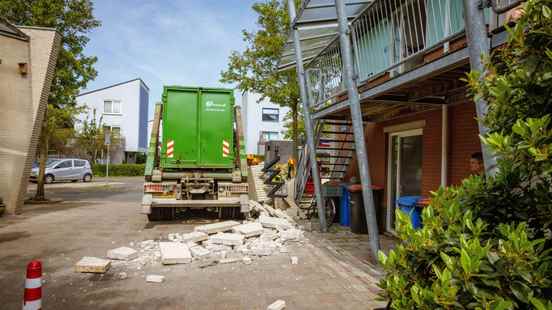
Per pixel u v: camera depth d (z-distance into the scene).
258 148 36.19
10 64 10.72
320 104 8.55
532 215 1.94
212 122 10.09
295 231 7.67
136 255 6.05
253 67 14.79
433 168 6.91
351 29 6.47
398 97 6.48
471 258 1.50
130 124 38.69
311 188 11.16
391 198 8.51
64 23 13.67
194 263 5.82
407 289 1.87
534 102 1.77
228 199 9.56
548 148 1.54
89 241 7.30
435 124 6.90
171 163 9.81
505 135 1.94
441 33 6.65
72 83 14.50
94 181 28.22
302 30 8.86
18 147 10.85
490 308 1.43
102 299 4.30
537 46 1.81
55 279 5.00
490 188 2.07
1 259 5.93
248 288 4.73
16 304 4.11
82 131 32.94
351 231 8.45
